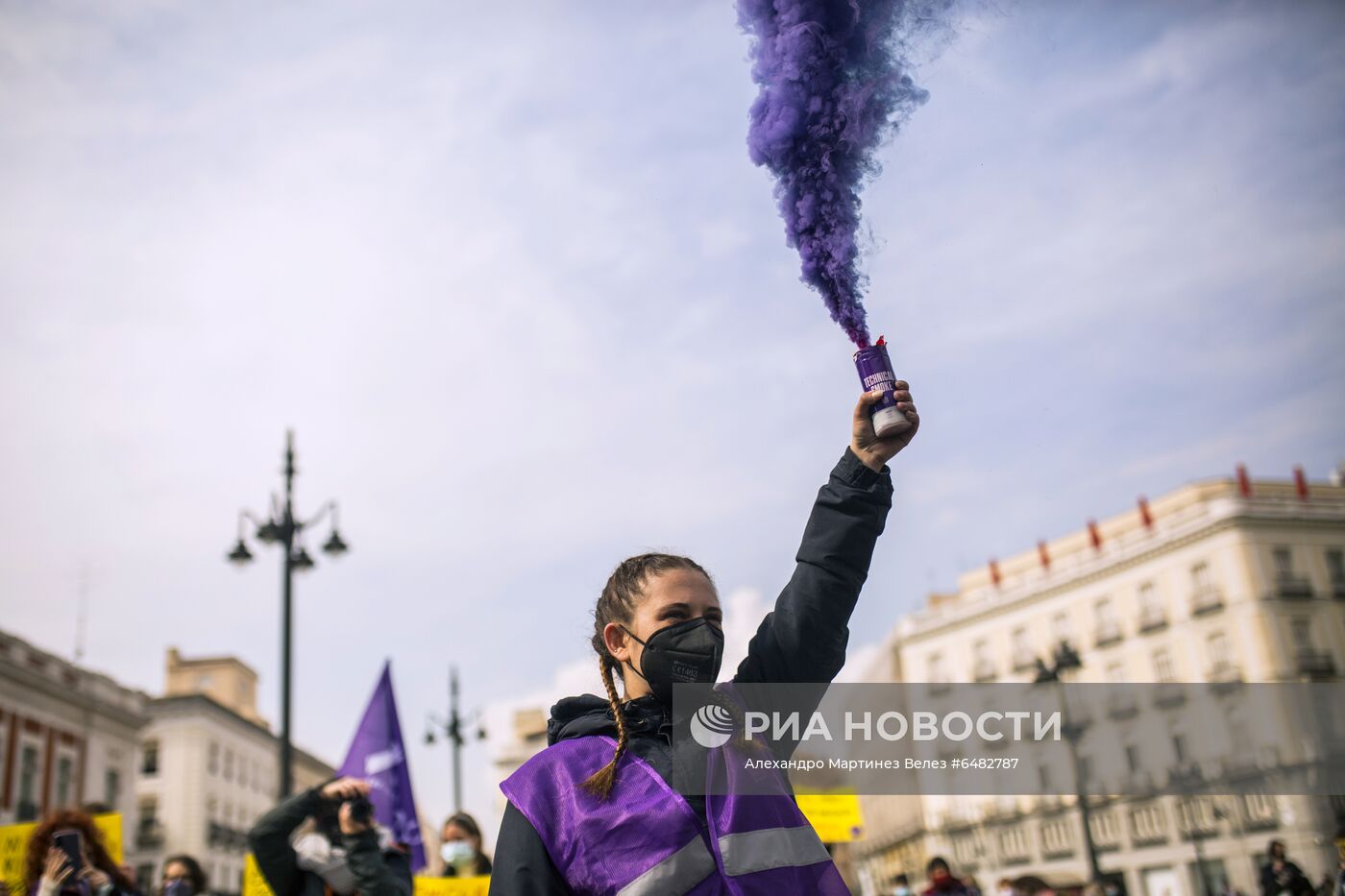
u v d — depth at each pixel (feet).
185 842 173.68
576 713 7.10
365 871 14.37
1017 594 179.42
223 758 188.96
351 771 30.58
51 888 16.39
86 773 132.87
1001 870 105.09
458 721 79.41
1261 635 152.87
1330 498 166.40
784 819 6.50
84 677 134.51
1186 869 98.17
